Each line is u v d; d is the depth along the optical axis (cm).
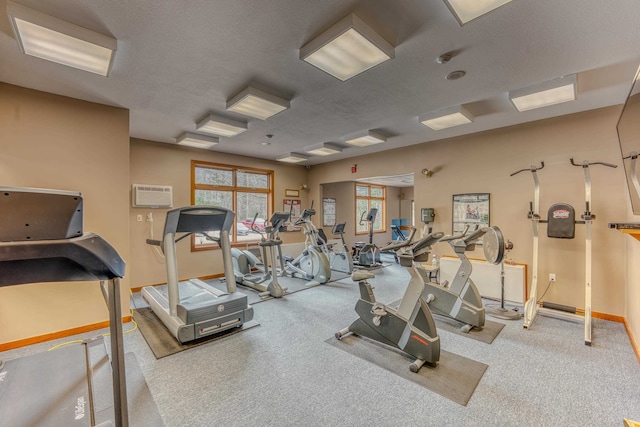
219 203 620
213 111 369
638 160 226
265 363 255
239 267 572
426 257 286
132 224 490
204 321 295
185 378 232
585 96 321
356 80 284
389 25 200
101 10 183
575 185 376
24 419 155
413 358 263
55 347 289
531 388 218
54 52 221
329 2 178
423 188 539
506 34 209
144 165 509
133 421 182
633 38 212
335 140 522
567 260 382
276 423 183
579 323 342
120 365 109
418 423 183
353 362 257
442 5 181
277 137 500
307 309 397
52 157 307
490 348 282
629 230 214
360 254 709
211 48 227
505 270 414
